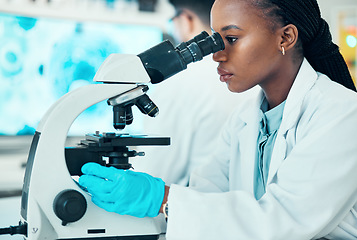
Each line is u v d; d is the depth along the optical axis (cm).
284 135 116
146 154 177
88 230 99
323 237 113
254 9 110
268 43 112
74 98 99
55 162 98
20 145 373
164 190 104
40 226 95
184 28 198
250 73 113
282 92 122
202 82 172
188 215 96
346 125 99
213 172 142
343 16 383
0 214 193
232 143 138
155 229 104
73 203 94
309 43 120
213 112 172
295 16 112
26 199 98
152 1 399
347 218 108
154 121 175
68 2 381
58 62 384
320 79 116
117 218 101
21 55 372
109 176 99
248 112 132
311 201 95
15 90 374
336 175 96
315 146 99
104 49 395
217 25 113
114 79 102
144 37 403
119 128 105
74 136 377
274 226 92
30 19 373
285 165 102
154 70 105
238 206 98
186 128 171
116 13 394
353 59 382
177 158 174
